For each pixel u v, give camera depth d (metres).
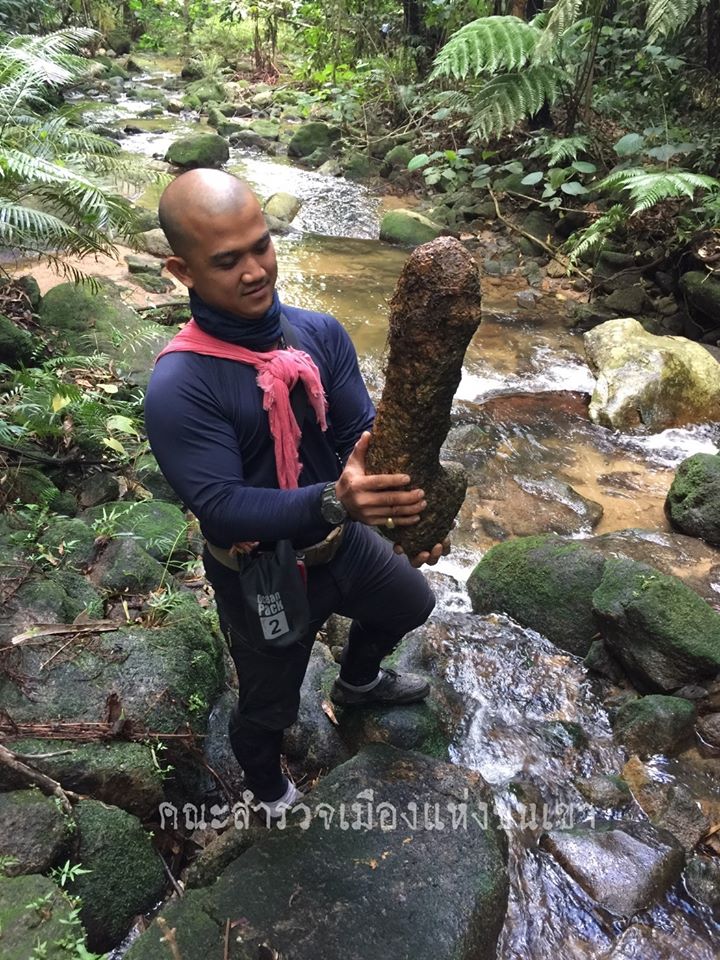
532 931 1.91
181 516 3.00
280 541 1.55
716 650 2.48
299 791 2.18
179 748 2.13
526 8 7.77
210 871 1.90
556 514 3.49
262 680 1.72
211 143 8.38
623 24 7.43
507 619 2.89
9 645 2.16
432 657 2.63
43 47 4.90
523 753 2.39
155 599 2.50
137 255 5.46
